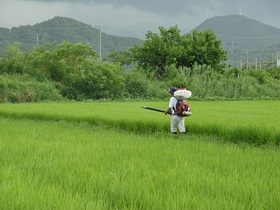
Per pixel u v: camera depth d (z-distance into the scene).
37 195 4.20
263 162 6.42
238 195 4.30
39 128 12.05
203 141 9.99
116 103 26.98
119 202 4.12
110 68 37.47
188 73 41.75
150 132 12.37
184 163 6.09
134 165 5.97
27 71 38.31
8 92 32.44
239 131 10.57
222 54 48.59
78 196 4.21
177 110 11.16
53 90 35.00
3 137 9.49
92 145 8.27
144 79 39.78
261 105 24.81
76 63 39.44
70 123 14.35
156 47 47.06
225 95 39.19
